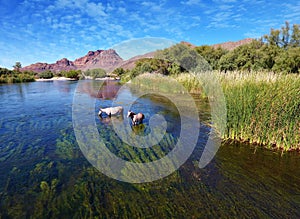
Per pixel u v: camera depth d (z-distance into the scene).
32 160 4.88
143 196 3.50
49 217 2.98
